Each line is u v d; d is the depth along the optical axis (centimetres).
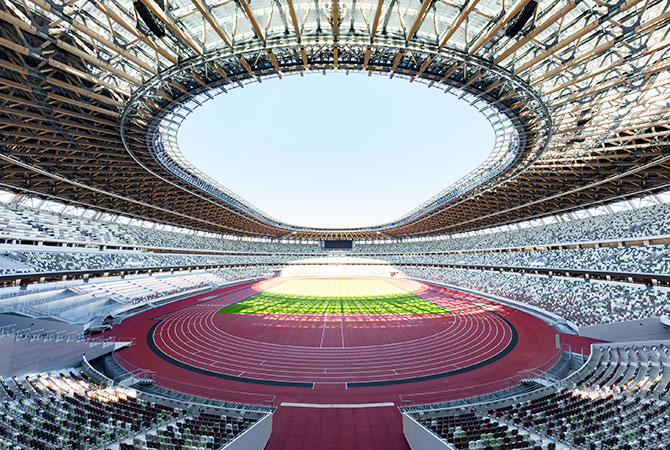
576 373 1962
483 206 5603
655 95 2122
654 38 1745
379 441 1404
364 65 1991
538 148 2925
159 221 6406
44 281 3531
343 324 3566
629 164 3130
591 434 1138
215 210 6128
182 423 1377
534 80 1942
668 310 2792
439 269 8175
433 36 1870
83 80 2017
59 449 1005
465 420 1409
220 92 2442
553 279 4697
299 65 2028
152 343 2822
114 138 2798
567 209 5047
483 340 2938
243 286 7019
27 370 1816
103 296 3903
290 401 1800
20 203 4159
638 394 1518
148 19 1492
